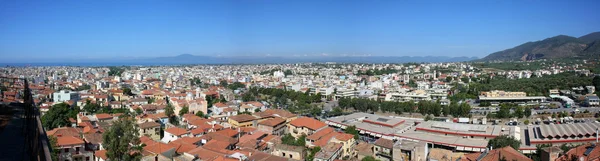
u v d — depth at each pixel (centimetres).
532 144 9225
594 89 19475
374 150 8712
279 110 13575
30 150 1398
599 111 15112
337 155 8075
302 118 11569
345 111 16725
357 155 8619
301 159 7750
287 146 8106
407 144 8225
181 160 7088
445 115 15338
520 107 15338
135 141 6181
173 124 12556
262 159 6881
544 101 18450
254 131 10344
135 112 13750
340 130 11975
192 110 14112
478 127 10688
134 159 6069
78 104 15125
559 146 8575
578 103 17738
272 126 10725
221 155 7188
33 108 1733
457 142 9469
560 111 15612
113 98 18088
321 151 7831
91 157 7225
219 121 12244
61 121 10525
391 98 19675
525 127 10831
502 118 14488
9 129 1884
